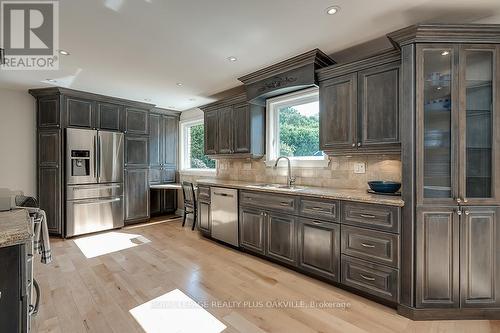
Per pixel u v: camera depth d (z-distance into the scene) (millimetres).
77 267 2910
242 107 3879
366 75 2516
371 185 2541
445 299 2004
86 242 3830
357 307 2150
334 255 2457
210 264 3016
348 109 2650
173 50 2717
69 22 2148
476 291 2000
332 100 2785
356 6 1968
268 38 2475
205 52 2773
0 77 3510
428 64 2043
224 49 2703
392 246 2107
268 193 3061
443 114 2061
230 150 4098
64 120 4055
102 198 4379
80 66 3127
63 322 1925
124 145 4715
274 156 3855
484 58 2035
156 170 5441
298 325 1908
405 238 2047
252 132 3777
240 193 3439
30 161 4227
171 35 2395
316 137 3385
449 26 1917
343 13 2062
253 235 3250
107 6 1935
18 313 1072
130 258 3188
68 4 1901
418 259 2010
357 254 2303
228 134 4133
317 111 3373
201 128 5512
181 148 5836
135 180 4883
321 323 1935
